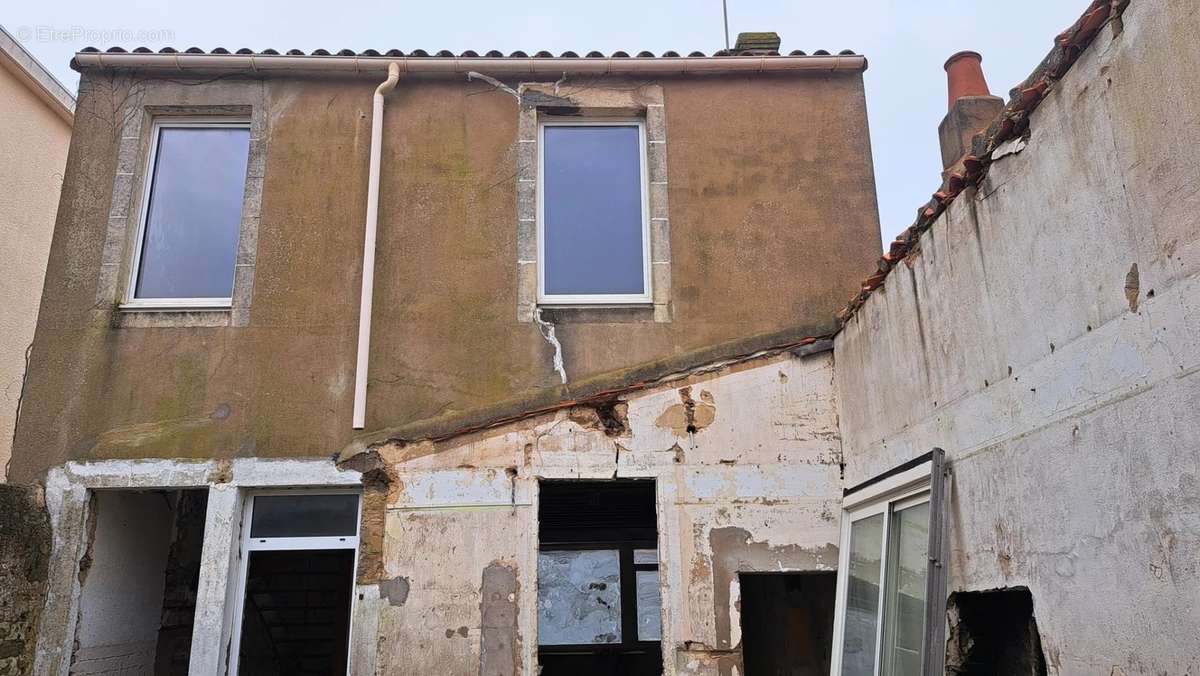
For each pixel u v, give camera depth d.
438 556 5.57
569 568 9.79
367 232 6.29
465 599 5.49
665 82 6.91
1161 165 2.73
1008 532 3.61
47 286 6.21
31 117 9.31
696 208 6.59
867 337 5.24
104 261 6.27
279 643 8.47
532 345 6.22
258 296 6.23
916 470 4.37
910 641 4.28
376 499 5.73
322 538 5.86
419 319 6.24
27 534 5.46
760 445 5.74
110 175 6.48
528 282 6.36
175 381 6.02
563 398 5.84
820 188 6.68
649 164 6.73
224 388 6.00
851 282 6.46
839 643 5.24
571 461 5.72
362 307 6.13
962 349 4.02
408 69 6.71
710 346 5.98
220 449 5.87
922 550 4.32
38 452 5.87
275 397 6.00
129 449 5.86
